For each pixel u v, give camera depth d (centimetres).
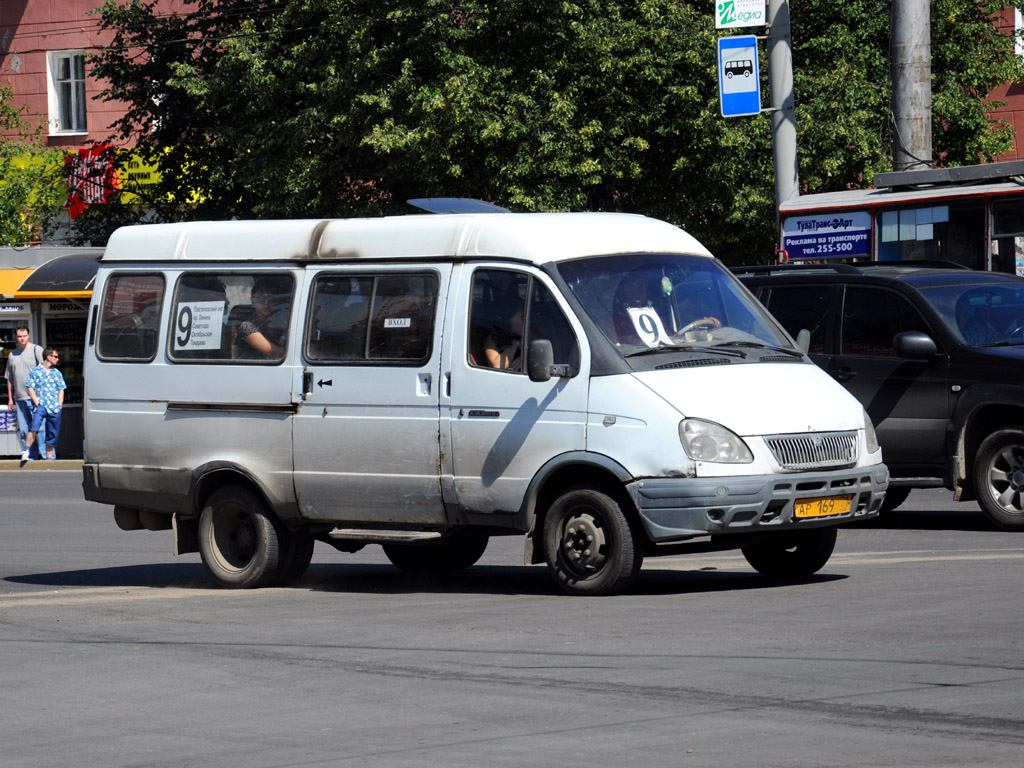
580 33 6875
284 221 2669
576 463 2284
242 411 2631
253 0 8681
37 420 6569
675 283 2428
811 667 1691
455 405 2402
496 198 7056
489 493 2366
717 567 2719
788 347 2462
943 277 3250
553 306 2338
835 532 2450
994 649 1752
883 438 3164
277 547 2648
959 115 7494
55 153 9675
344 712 1593
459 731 1476
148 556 3384
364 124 7069
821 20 7481
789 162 5616
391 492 2472
